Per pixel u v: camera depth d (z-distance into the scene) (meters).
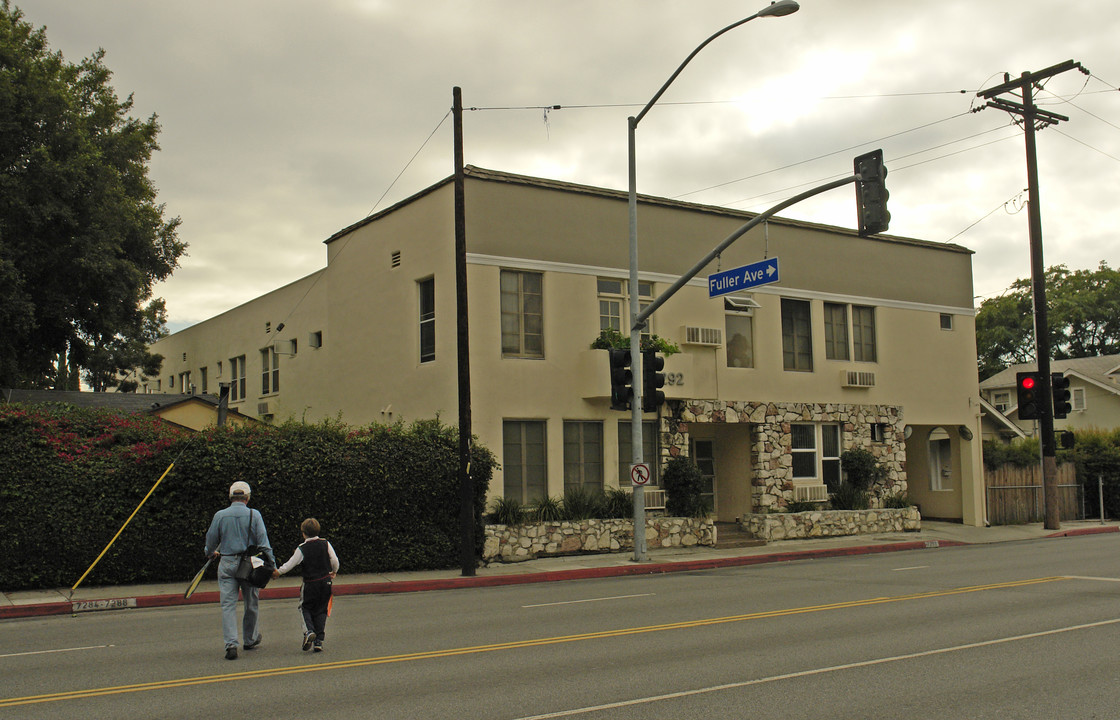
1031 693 7.81
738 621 11.97
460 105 18.75
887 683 8.24
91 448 16.61
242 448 17.47
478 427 20.36
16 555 15.59
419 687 8.32
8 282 24.83
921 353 28.53
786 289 25.72
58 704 7.81
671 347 22.27
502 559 19.77
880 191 15.05
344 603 15.16
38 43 29.39
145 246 30.73
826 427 26.22
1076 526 29.00
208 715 7.38
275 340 30.38
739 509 24.81
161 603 15.02
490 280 20.89
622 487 22.44
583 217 22.45
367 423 24.02
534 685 8.34
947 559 20.33
